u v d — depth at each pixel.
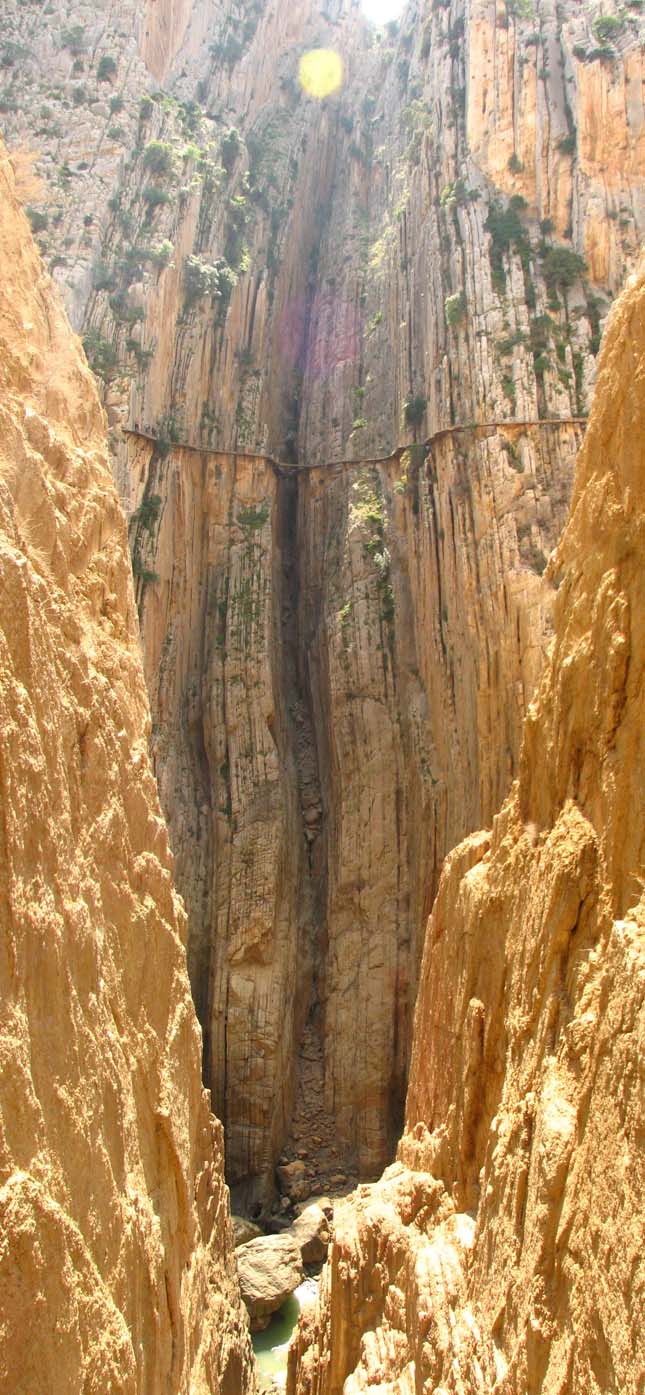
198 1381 10.23
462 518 23.61
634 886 6.70
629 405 7.80
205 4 33.09
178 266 28.06
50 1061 6.39
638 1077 5.50
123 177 27.66
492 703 21.84
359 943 25.39
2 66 29.09
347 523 28.75
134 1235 7.77
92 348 24.98
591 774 7.90
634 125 24.56
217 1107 23.75
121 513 10.80
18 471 8.05
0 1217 5.36
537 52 25.92
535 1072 7.67
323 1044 25.53
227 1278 13.67
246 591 27.95
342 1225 12.05
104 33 29.66
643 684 7.10
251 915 24.91
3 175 9.45
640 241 24.09
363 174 35.59
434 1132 11.85
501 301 24.27
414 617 26.53
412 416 26.95
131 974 8.96
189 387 27.75
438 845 24.30
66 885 7.16
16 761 6.32
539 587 21.16
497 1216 7.80
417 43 31.86
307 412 32.38
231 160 31.45
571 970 7.48
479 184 25.86
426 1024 13.30
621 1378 5.07
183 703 27.02
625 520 7.79
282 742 27.92
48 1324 5.70
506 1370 6.87
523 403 23.12
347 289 33.16
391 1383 9.20
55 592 8.20
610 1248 5.46
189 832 25.89
